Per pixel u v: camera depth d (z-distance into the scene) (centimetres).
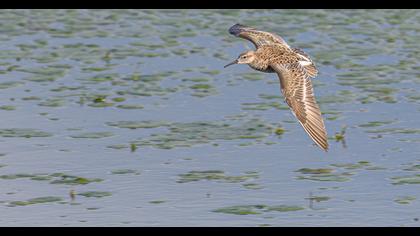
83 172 1869
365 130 2083
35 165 1897
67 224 1667
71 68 2470
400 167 1892
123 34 2780
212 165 1898
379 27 2845
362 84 2358
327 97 2273
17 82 2356
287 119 2144
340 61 2522
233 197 1762
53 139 2022
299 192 1784
